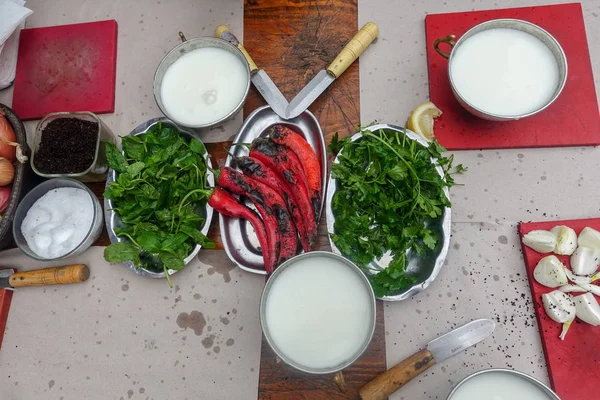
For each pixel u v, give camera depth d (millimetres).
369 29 1034
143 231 915
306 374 889
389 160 872
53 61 1177
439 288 911
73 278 975
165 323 960
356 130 990
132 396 922
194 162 962
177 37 1171
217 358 925
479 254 924
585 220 897
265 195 885
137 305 979
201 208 974
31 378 959
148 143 960
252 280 963
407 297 833
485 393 740
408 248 869
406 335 889
